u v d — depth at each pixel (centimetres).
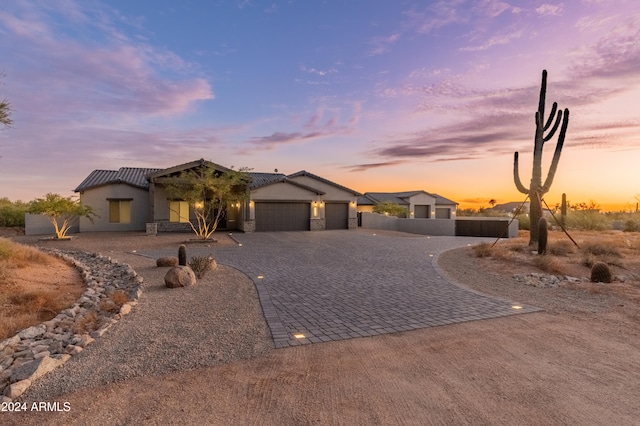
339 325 559
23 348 443
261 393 346
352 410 316
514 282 913
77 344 461
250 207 2511
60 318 560
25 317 558
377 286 847
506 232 2280
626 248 1405
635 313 627
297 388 356
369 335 514
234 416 305
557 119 1439
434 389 355
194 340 488
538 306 678
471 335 516
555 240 1581
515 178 1559
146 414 307
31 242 1802
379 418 304
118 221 2542
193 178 2023
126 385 359
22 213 2608
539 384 365
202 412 311
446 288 828
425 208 4103
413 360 427
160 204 2511
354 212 2919
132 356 431
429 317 603
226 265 1141
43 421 295
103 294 746
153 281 883
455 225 2514
